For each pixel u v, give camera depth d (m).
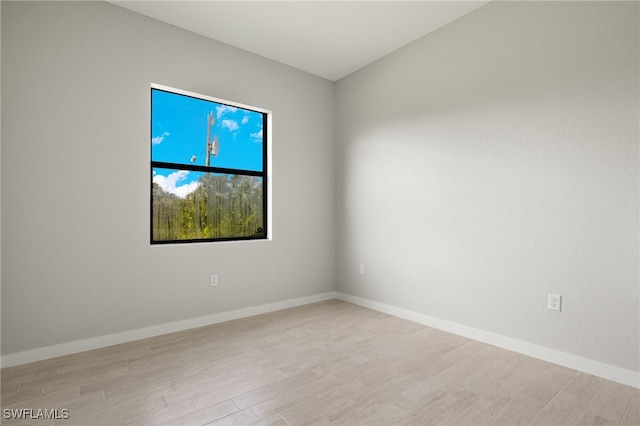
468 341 2.71
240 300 3.35
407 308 3.30
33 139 2.33
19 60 2.29
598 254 2.12
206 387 1.97
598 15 2.12
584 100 2.18
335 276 4.16
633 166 2.00
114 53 2.65
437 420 1.66
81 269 2.52
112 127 2.64
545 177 2.36
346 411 1.73
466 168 2.82
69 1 2.47
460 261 2.86
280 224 3.67
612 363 2.06
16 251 2.28
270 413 1.71
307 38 3.18
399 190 3.38
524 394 1.90
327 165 4.09
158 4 2.65
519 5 2.49
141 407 1.77
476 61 2.75
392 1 2.63
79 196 2.51
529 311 2.44
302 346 2.60
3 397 1.86
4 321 2.24
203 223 3.29
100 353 2.47
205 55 3.12
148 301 2.81
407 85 3.30
